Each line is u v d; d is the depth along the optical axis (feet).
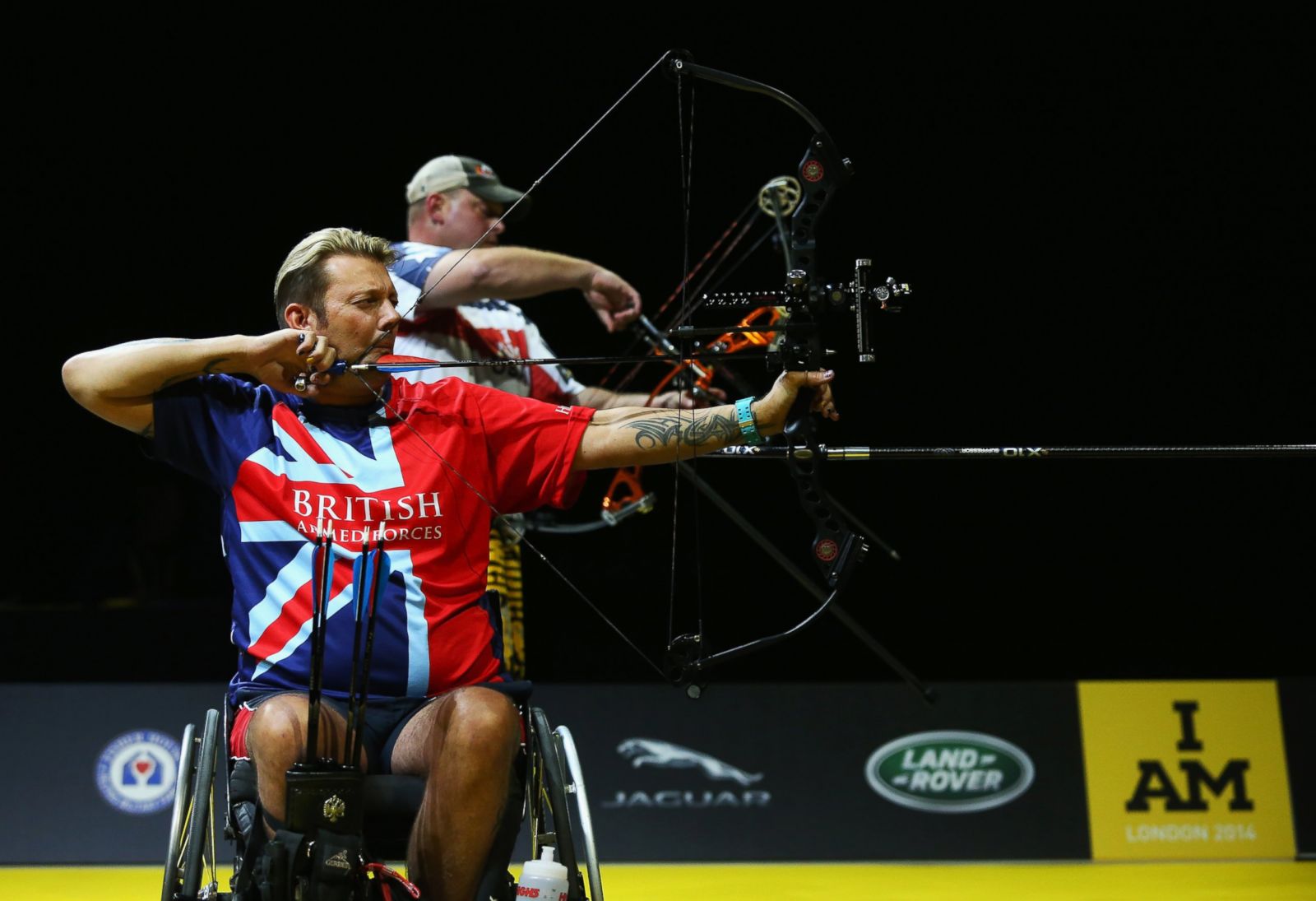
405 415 30.40
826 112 71.05
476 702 26.48
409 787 27.35
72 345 74.08
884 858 53.52
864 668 73.10
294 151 72.74
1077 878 49.78
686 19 70.49
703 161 69.87
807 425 30.17
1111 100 71.72
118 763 53.06
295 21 71.56
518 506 31.58
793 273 29.27
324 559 26.04
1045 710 55.16
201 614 60.75
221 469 29.66
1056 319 73.56
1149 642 74.84
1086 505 75.56
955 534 75.36
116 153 72.49
